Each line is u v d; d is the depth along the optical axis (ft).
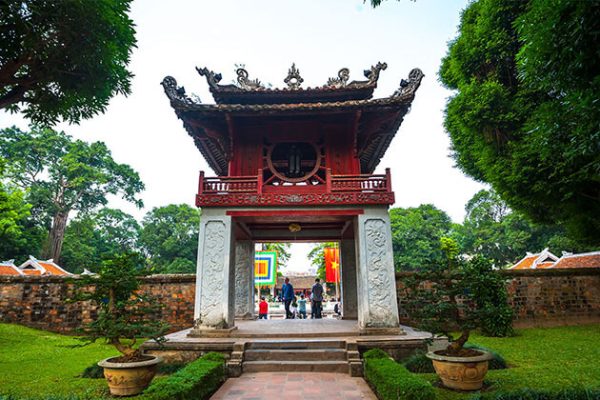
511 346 33.01
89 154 124.88
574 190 34.32
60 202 121.08
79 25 18.51
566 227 43.62
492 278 23.00
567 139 18.94
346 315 44.65
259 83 39.17
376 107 33.42
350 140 37.52
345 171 36.88
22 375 25.57
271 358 27.04
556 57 15.46
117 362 21.57
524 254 118.42
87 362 29.81
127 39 21.20
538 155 33.35
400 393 16.80
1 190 64.85
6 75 18.51
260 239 47.14
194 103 33.50
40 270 78.79
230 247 32.96
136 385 20.85
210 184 34.42
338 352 26.99
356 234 34.37
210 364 21.95
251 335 30.17
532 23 16.37
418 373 24.91
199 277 32.19
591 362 26.58
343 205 33.78
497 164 38.91
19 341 36.29
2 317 42.57
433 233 116.06
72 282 23.16
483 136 40.96
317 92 38.58
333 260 76.33
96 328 21.62
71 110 21.89
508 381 22.20
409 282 24.30
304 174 39.93
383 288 32.04
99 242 140.97
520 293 44.98
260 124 37.35
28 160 117.39
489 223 131.34
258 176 34.50
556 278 45.85
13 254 94.73
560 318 44.32
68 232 125.49
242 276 45.70
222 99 39.19
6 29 17.48
